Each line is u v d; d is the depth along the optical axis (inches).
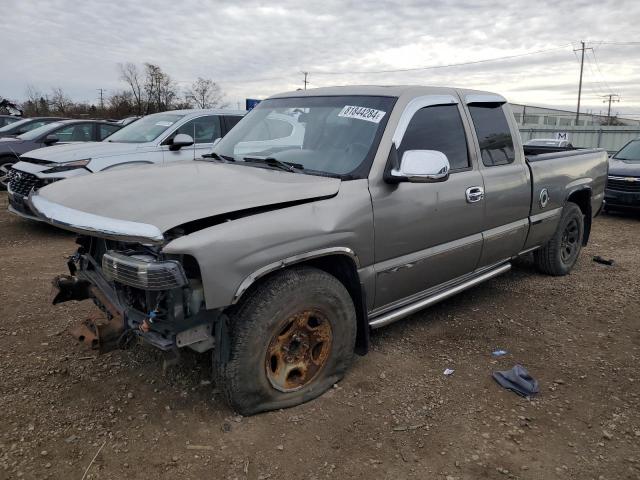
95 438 109.8
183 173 130.2
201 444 108.6
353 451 107.9
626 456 108.7
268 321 111.1
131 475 99.6
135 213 102.7
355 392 129.4
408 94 146.6
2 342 152.6
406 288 145.8
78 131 452.4
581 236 235.5
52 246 274.1
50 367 138.6
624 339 165.8
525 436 114.7
